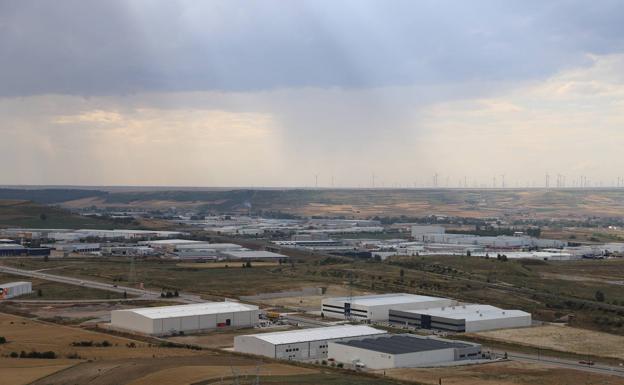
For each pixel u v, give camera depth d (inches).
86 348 6786.4
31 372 5625.0
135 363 5876.0
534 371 6215.6
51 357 6318.9
